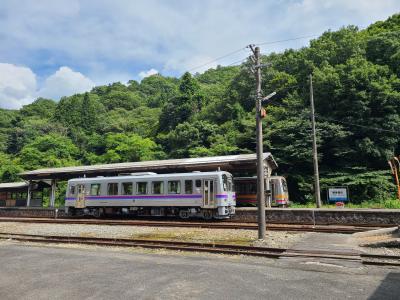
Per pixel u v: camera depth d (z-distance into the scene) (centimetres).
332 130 3234
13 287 693
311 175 3322
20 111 10619
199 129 4809
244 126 4344
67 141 6625
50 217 2633
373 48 4078
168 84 15162
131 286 682
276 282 698
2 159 6197
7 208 2883
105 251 1111
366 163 3225
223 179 1988
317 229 1470
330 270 797
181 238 1364
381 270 798
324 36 4988
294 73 4941
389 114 3225
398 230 1231
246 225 1619
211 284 688
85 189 2412
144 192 2173
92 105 9019
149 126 7675
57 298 617
